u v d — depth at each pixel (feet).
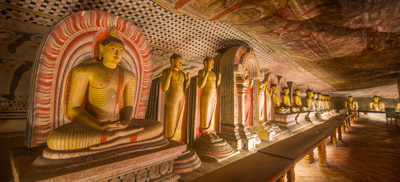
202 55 15.17
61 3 8.18
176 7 9.42
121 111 7.30
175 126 11.03
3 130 13.65
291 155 10.56
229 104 14.15
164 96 11.14
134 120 7.96
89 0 8.44
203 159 10.84
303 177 13.79
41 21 8.68
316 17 9.66
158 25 11.07
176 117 11.02
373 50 15.26
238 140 12.98
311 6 8.47
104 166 5.05
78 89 6.23
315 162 17.12
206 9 9.43
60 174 4.44
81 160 4.95
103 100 6.56
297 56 18.78
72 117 6.08
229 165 9.19
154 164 6.50
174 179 7.16
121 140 5.90
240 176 7.86
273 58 19.84
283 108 22.76
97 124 5.86
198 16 10.32
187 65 16.28
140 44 8.88
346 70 24.62
